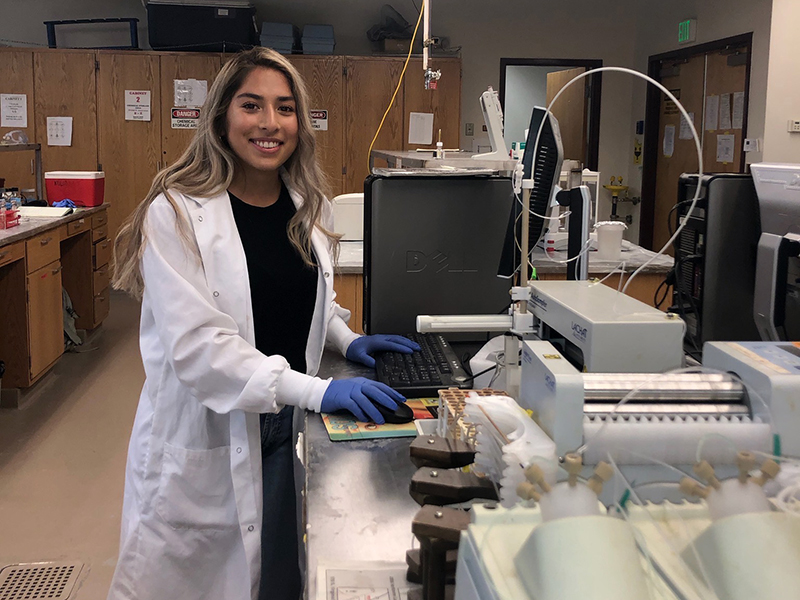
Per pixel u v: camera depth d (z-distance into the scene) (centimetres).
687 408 88
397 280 174
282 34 606
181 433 144
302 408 138
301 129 151
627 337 106
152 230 138
